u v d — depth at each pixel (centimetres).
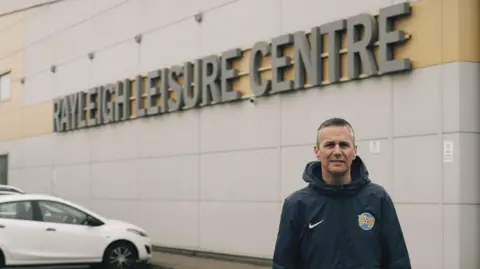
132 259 1317
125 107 1855
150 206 1756
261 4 1391
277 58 1315
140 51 1817
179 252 1617
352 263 371
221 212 1491
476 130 1006
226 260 1451
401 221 1075
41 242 1240
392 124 1097
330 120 386
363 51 1130
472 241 992
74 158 2178
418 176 1052
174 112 1664
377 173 1121
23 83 2595
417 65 1058
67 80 2252
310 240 378
